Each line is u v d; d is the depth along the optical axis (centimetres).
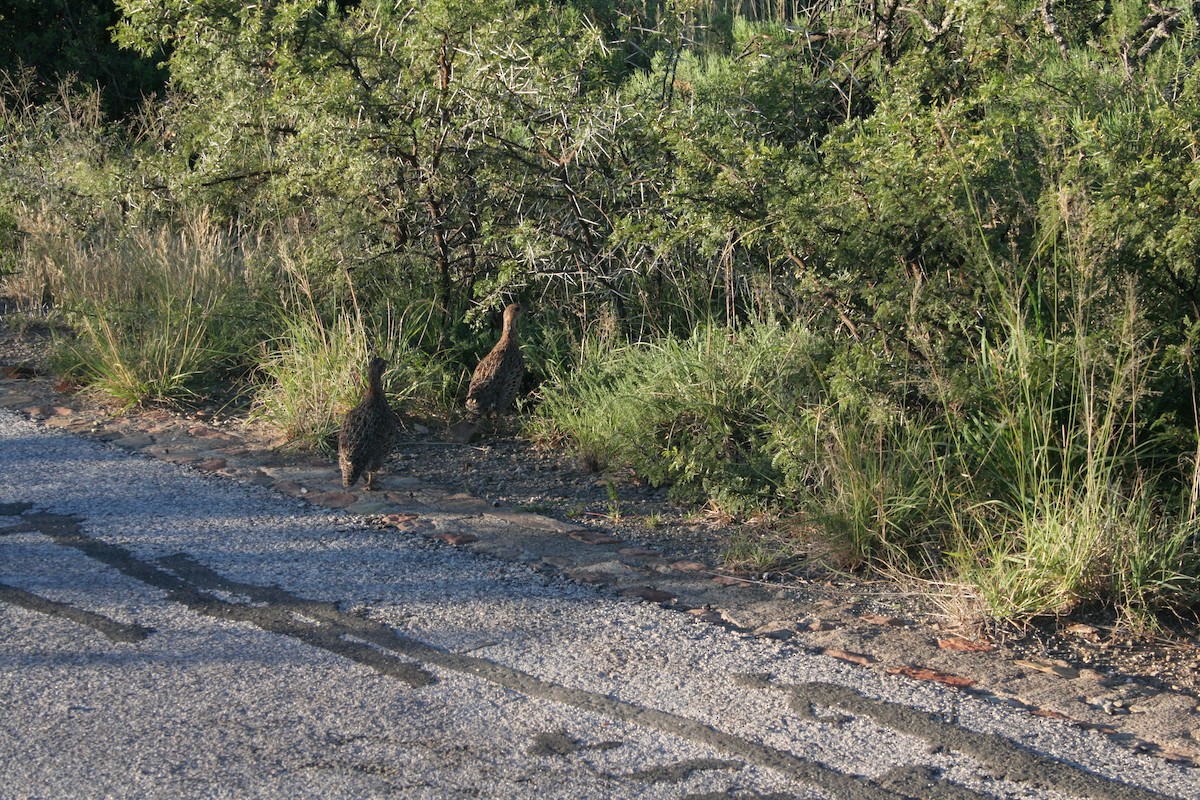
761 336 1625
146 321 1903
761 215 1481
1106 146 1360
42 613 1048
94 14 3200
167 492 1385
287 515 1323
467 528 1302
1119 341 1254
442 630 1034
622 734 864
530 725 874
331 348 1741
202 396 1784
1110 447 1272
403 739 851
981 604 1104
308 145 1844
